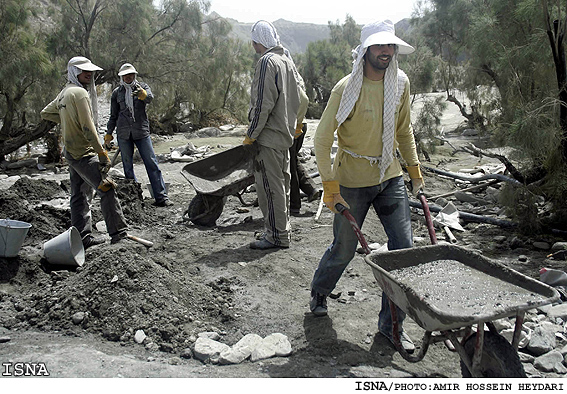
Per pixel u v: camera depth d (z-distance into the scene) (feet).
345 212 10.99
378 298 14.39
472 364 8.72
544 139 18.28
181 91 55.47
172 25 54.39
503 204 20.51
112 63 48.80
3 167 36.42
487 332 8.98
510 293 9.30
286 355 11.36
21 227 14.88
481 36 23.39
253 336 11.84
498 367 8.75
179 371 10.46
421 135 35.50
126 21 49.11
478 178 25.80
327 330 12.32
